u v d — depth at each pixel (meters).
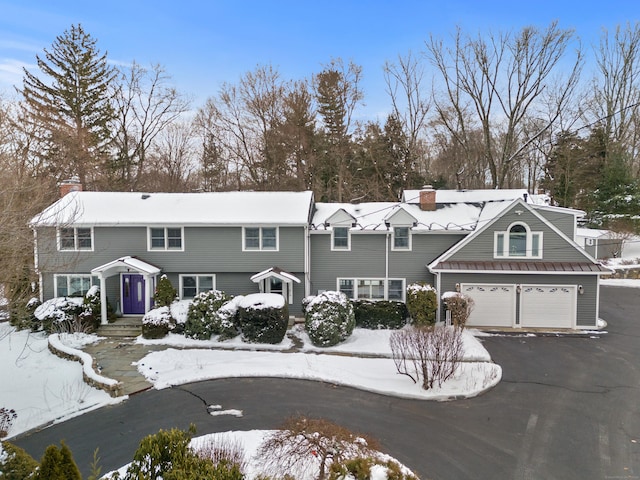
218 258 22.64
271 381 14.87
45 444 10.84
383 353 17.75
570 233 22.05
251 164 40.69
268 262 22.66
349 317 19.25
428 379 14.36
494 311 21.61
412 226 23.20
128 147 39.66
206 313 19.36
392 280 23.45
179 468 6.29
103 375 15.26
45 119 31.97
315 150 40.44
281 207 23.48
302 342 19.27
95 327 20.77
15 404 13.09
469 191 26.97
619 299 27.44
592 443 10.74
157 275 22.52
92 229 22.47
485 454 10.23
